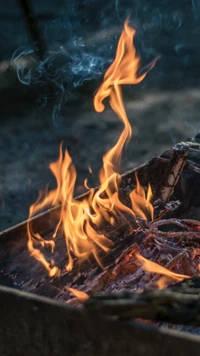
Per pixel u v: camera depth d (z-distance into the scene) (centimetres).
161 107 603
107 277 193
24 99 630
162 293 139
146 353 138
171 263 187
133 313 139
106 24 904
